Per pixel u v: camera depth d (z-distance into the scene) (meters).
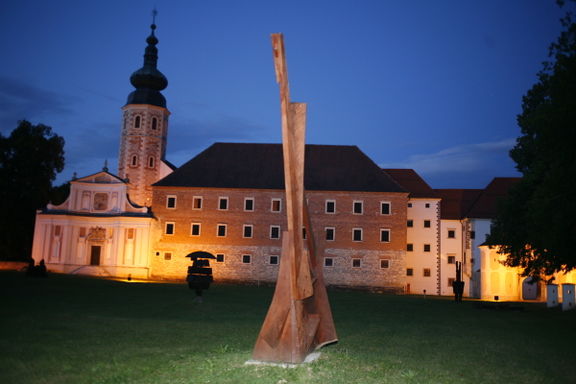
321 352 11.59
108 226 60.34
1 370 9.34
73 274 55.88
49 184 65.12
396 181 66.75
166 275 59.56
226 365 9.95
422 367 10.60
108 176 62.03
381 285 58.47
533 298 48.44
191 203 60.66
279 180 61.34
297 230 10.69
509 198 30.94
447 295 61.47
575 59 20.59
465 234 62.75
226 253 59.69
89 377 9.01
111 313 20.28
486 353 12.92
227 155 64.69
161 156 70.62
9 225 61.38
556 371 10.80
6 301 22.45
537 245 24.84
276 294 10.61
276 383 8.74
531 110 30.66
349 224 59.50
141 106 69.56
